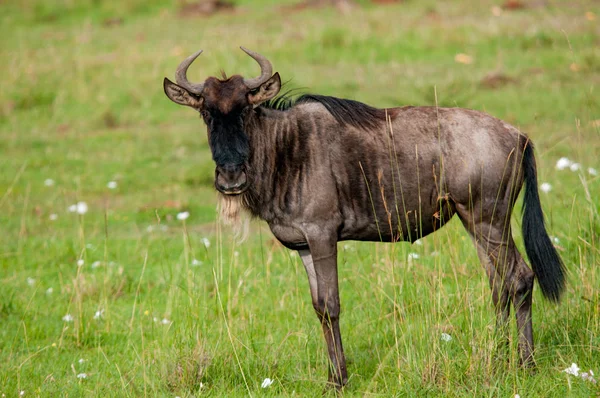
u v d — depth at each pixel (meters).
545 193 26.95
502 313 17.72
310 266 18.36
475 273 20.27
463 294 19.12
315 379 18.03
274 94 17.11
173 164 39.28
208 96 16.95
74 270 27.28
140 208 33.50
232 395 17.48
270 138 17.61
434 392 16.31
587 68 45.50
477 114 18.08
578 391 16.00
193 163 39.19
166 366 18.39
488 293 18.92
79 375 18.86
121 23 68.31
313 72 49.53
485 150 17.53
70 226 32.12
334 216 17.59
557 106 39.97
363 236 18.28
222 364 18.55
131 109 47.84
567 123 37.41
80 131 45.38
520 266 17.83
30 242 30.28
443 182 17.69
